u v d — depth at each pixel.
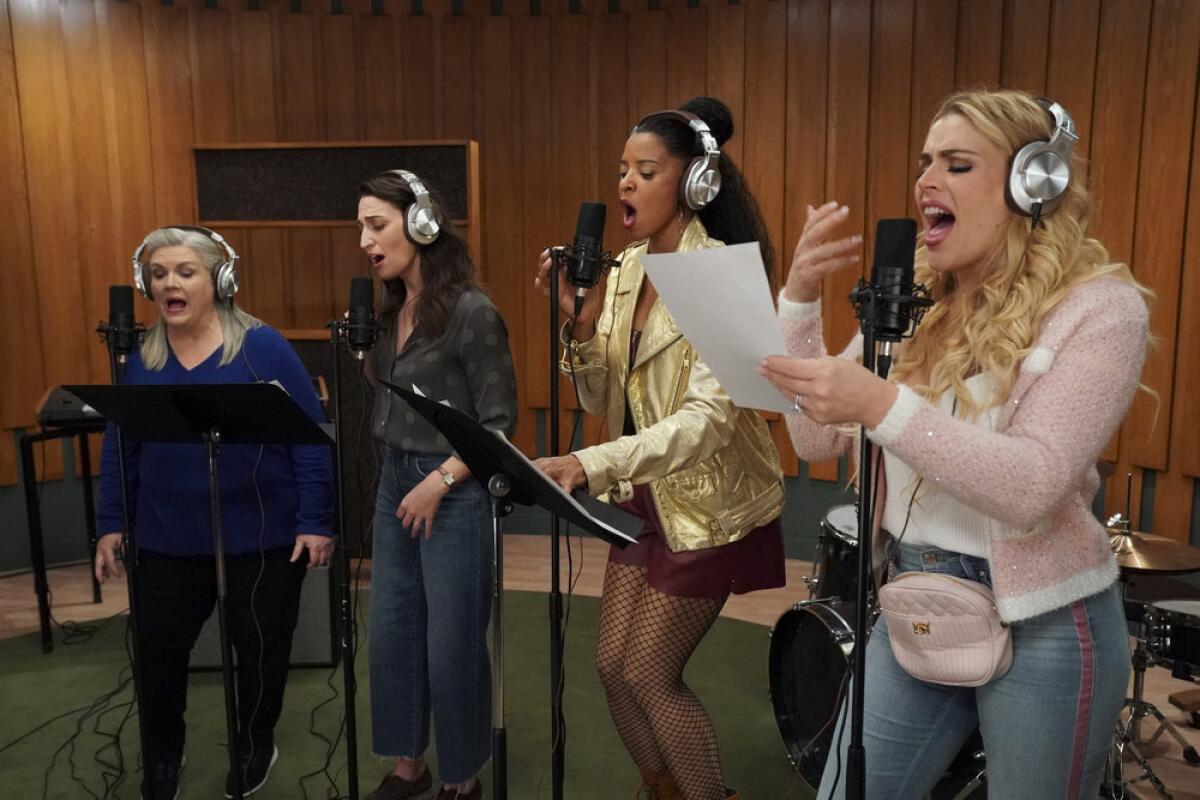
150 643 2.66
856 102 4.95
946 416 1.29
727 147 5.32
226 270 2.62
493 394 2.45
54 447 5.17
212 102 5.35
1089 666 1.44
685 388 2.05
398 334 2.58
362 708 3.47
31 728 3.33
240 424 2.14
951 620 1.46
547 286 2.18
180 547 2.61
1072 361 1.34
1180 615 2.69
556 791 2.02
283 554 2.74
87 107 5.07
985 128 1.40
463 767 2.61
